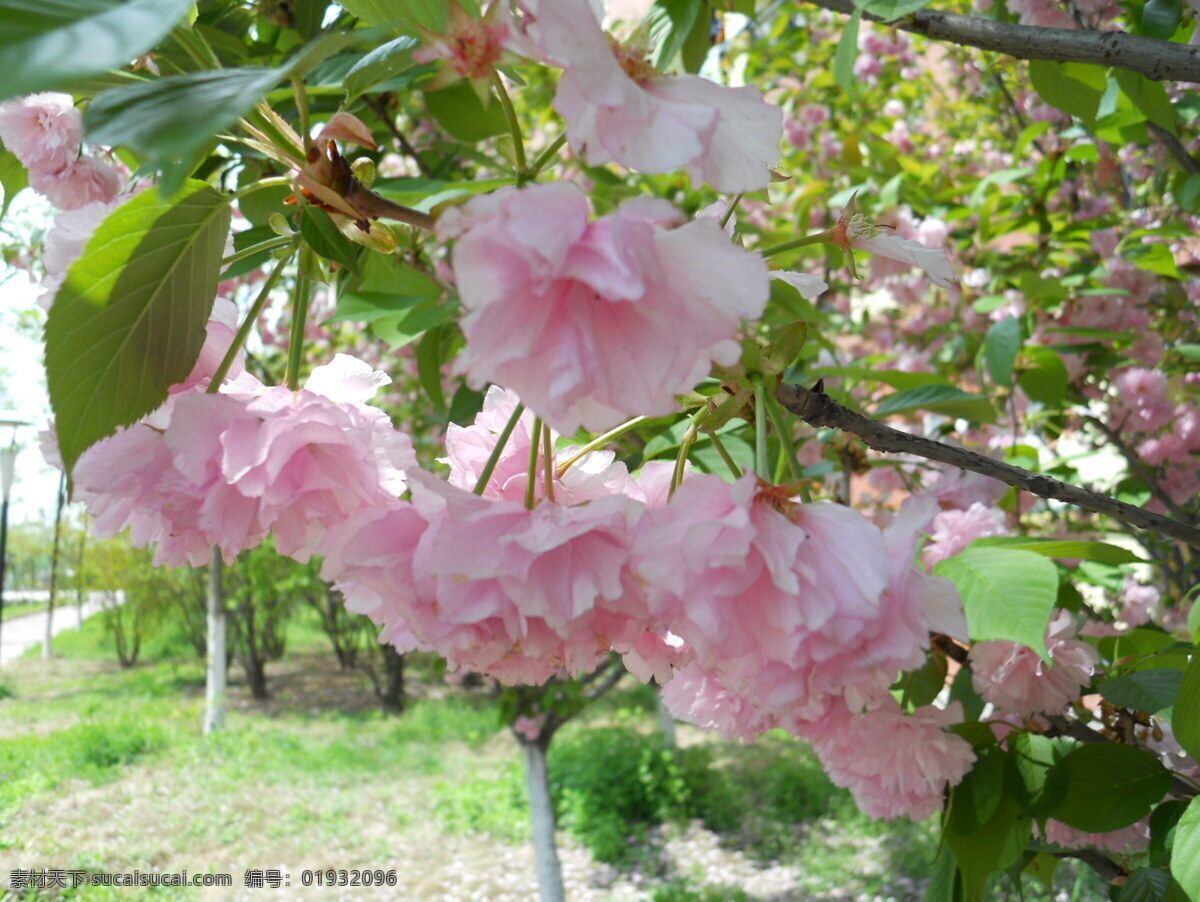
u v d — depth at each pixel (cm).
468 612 23
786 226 159
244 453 24
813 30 188
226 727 382
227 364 27
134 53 14
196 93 17
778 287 58
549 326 20
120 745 327
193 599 543
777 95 187
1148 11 54
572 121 20
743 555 21
